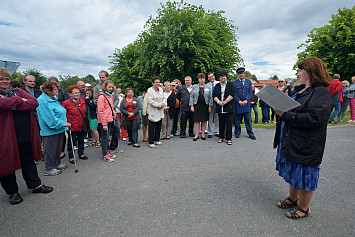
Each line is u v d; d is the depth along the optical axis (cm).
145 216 238
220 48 1430
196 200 271
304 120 202
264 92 229
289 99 207
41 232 215
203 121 623
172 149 536
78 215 245
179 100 709
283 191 294
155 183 329
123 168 404
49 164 382
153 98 553
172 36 1255
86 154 522
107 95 482
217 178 342
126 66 1756
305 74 215
